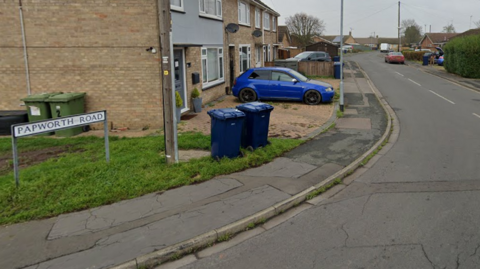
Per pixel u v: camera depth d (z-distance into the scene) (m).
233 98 16.36
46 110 9.96
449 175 6.98
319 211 5.50
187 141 8.59
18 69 10.50
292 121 11.80
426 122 12.25
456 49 28.33
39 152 8.32
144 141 8.81
